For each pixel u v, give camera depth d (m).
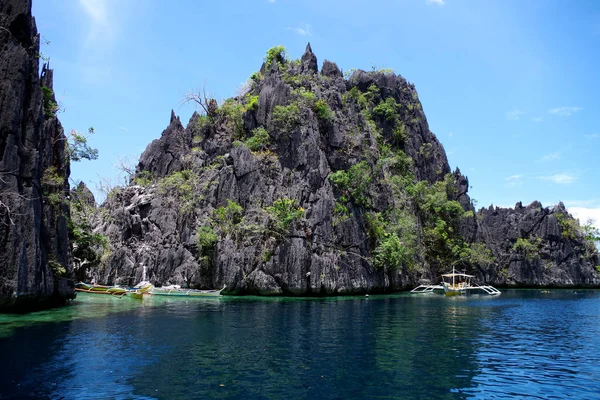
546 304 59.50
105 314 38.66
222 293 62.72
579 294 86.25
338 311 44.44
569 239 118.19
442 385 18.95
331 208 70.25
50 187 42.25
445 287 75.62
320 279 63.53
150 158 87.56
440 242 98.31
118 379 18.94
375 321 37.28
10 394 16.81
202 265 65.38
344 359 23.11
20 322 32.53
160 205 74.62
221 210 68.44
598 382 19.66
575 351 26.27
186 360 22.33
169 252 68.62
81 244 58.34
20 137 36.53
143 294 60.12
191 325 33.19
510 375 20.66
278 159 75.25
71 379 18.80
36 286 35.72
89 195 89.44
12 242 33.72
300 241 63.88
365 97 111.62
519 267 113.69
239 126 81.38
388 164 95.12
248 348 25.36
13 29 38.53
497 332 33.12
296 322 35.72
